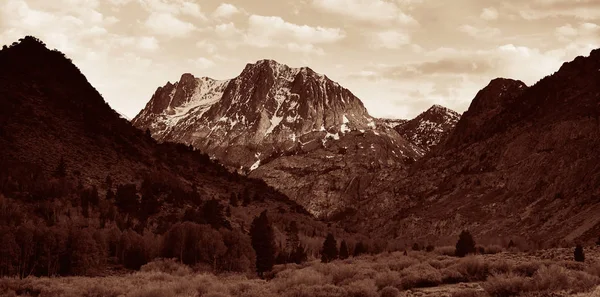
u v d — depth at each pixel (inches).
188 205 7199.8
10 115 7470.5
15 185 5930.1
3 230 4124.0
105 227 5378.9
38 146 7106.3
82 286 3004.4
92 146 7854.3
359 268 3946.9
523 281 2404.0
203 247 4857.3
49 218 5369.1
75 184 6569.9
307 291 2596.0
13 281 3208.7
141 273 4089.6
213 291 2701.8
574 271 3102.9
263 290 2721.5
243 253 4945.9
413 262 4542.3
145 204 6594.5
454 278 3171.8
